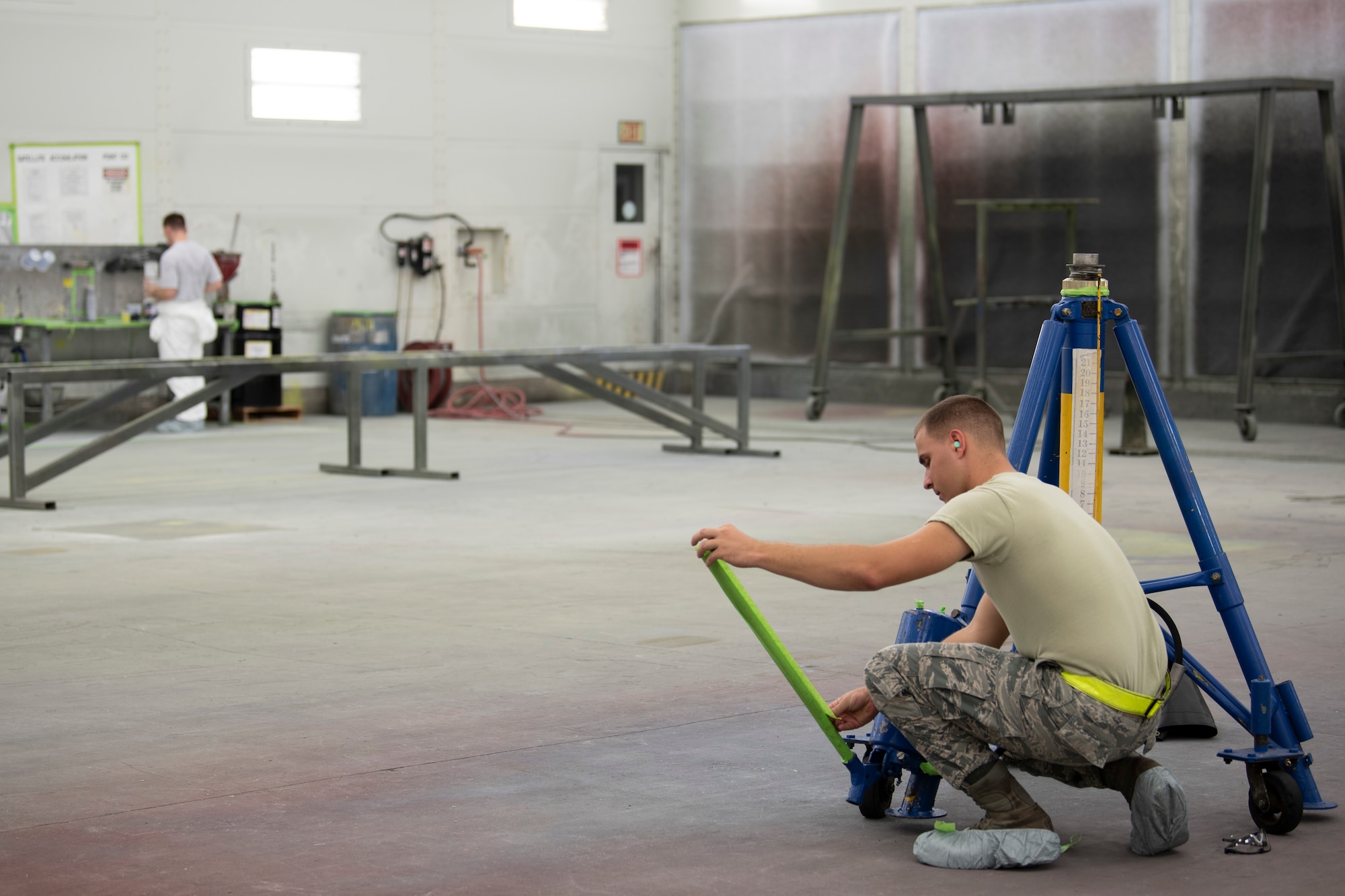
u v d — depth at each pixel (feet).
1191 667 11.76
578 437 43.01
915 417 48.85
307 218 49.34
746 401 38.22
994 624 11.11
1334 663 16.46
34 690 15.61
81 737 13.84
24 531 26.40
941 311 49.80
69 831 11.19
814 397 47.78
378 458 37.68
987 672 10.30
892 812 11.64
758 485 32.65
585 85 54.54
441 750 13.37
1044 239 49.73
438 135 51.57
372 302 50.75
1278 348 45.96
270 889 9.95
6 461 36.55
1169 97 41.27
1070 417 12.74
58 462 29.66
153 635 18.26
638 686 15.67
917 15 51.39
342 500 30.35
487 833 11.10
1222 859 10.57
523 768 12.82
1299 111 45.09
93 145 45.91
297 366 32.24
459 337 52.54
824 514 28.30
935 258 49.47
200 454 38.58
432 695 15.34
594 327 55.67
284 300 49.16
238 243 48.21
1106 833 11.25
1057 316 12.70
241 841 10.94
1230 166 46.37
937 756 10.62
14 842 10.94
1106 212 48.55
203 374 30.86
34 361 44.96
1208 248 46.93
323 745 13.55
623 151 55.62
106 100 45.96
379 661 16.84
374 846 10.82
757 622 11.23
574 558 23.75
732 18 55.01
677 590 21.09
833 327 47.50
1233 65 46.37
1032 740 10.21
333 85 49.49
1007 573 10.25
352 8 49.62
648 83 56.03
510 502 30.04
